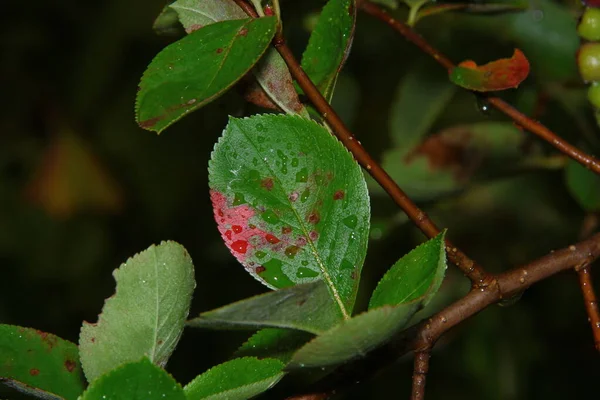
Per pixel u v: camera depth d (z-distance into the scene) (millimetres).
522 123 607
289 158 539
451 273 755
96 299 1232
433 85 726
